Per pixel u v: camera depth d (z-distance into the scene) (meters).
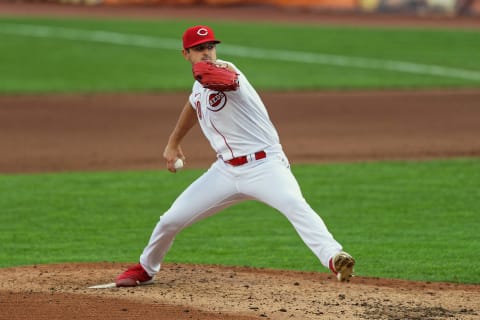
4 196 45.12
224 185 25.97
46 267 31.20
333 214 41.00
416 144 59.81
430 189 45.81
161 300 26.30
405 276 31.20
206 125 25.84
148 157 56.44
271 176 25.25
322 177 49.00
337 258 23.78
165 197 44.81
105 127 67.69
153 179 49.25
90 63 98.81
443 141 60.91
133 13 136.75
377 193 45.06
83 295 26.89
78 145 60.75
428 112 73.50
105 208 42.59
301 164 53.09
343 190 45.75
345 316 24.73
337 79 90.50
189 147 59.94
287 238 37.50
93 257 34.12
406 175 49.38
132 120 70.62
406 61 101.31
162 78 90.81
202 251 35.22
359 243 36.12
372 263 33.06
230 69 25.30
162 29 121.56
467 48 109.69
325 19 132.50
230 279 29.44
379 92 84.00
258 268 31.53
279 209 25.27
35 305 25.61
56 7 142.00
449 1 134.75
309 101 79.12
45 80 89.44
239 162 25.45
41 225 39.53
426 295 27.62
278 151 25.64
